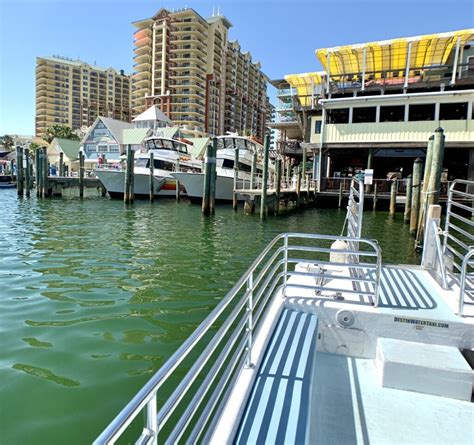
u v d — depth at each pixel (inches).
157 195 1087.6
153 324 206.7
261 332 133.2
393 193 726.5
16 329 194.9
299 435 84.5
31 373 154.1
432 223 210.1
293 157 1348.4
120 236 481.7
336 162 1074.7
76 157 2261.3
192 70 3762.3
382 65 978.1
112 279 287.3
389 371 126.4
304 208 888.9
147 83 3954.2
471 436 104.4
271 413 91.7
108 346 179.5
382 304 155.2
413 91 911.0
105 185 1071.0
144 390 55.1
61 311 221.0
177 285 277.1
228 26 4320.9
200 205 941.8
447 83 845.8
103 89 5054.1
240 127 4667.8
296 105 1083.9
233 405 94.3
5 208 786.2
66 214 701.3
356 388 126.7
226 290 269.0
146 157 1071.0
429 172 408.8
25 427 123.2
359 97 884.6
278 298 160.6
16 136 3659.0
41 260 341.1
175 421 126.0
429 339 141.3
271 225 617.0
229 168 971.3
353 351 149.5
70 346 177.9
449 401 119.9
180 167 1103.0
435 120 840.9
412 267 216.1
